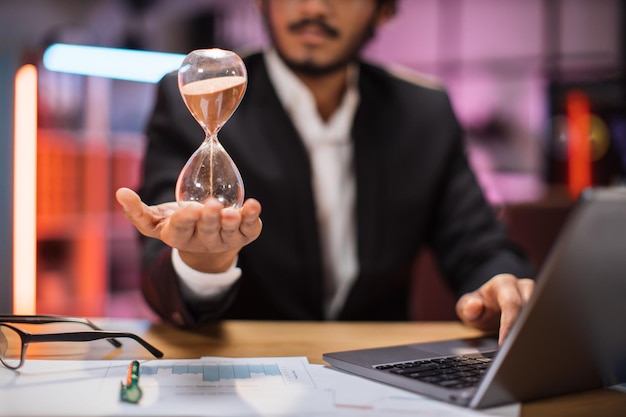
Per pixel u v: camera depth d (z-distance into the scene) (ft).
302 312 5.13
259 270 5.04
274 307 5.08
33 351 2.96
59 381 2.42
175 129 4.85
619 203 1.95
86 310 9.94
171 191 4.62
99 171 9.87
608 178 13.73
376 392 2.36
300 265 5.11
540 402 2.34
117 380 2.45
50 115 9.53
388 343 3.43
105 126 10.24
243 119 5.18
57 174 9.36
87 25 12.76
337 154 5.45
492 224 5.36
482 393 2.20
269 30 5.35
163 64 7.14
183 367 2.67
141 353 2.97
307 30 5.16
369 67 5.71
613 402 2.38
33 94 6.18
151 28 13.28
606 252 2.03
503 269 4.63
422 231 5.51
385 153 5.40
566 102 13.99
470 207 5.43
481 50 14.58
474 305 3.51
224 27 13.69
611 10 13.79
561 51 14.14
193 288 3.31
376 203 5.33
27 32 12.19
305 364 2.80
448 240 5.41
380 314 5.43
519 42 14.38
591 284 2.07
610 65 13.87
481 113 14.66
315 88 5.43
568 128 13.98
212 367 2.68
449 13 14.67
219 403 2.18
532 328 2.11
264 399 2.24
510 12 14.38
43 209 9.20
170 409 2.10
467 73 14.70
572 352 2.27
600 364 2.40
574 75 14.03
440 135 5.58
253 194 5.08
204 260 3.13
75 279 9.82
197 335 3.49
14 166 6.09
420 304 5.93
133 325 3.74
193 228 2.48
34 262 6.19
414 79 5.89
